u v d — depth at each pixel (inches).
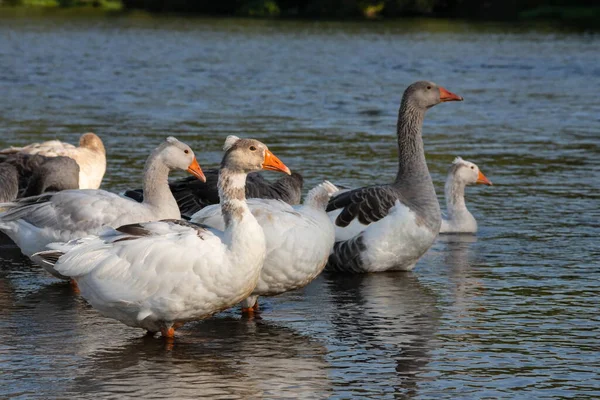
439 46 2576.3
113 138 1064.2
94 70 1889.8
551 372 397.4
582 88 1699.1
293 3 4185.5
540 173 910.4
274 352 421.1
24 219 526.0
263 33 2994.6
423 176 573.0
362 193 569.6
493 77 1856.5
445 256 613.0
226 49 2448.3
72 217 512.7
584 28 3292.3
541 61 2176.4
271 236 457.4
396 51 2426.2
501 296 515.2
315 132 1153.4
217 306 419.5
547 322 467.2
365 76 1865.2
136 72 1871.3
